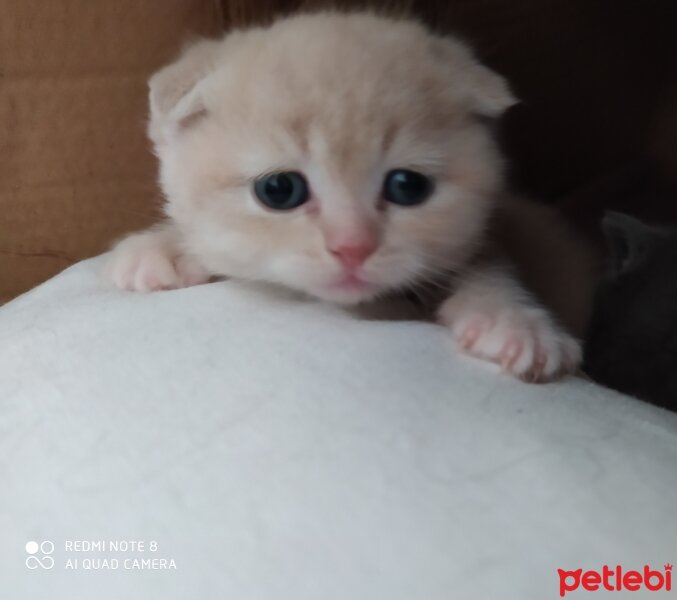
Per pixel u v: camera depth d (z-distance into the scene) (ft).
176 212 0.52
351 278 0.46
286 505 0.29
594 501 0.28
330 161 0.45
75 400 0.36
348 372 0.36
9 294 0.66
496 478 0.30
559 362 0.41
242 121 0.47
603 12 0.79
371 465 0.31
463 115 0.50
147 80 0.60
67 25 0.57
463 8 0.72
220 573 0.28
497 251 0.54
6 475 0.33
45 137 0.60
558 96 0.80
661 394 0.45
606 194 0.80
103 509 0.31
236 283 0.49
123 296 0.48
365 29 0.51
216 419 0.34
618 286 0.50
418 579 0.26
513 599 0.25
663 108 0.85
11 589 0.29
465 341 0.41
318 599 0.26
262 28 0.55
